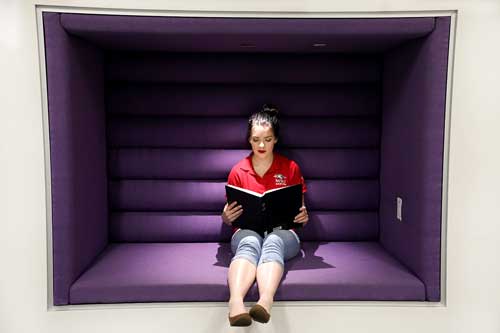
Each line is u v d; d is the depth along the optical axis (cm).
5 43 218
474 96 226
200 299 231
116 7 221
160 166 289
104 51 279
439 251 233
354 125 292
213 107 288
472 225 231
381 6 224
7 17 217
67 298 230
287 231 257
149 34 228
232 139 291
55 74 222
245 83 290
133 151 289
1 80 220
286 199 246
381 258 266
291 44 253
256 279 228
